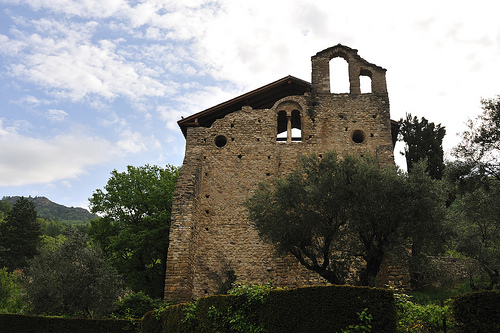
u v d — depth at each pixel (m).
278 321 12.19
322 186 20.28
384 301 11.13
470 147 22.97
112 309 23.50
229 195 28.14
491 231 24.80
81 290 22.80
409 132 31.95
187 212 26.17
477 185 22.75
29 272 23.59
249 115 30.41
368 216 19.38
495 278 22.23
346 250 20.41
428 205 19.12
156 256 36.97
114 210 37.78
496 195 22.72
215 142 30.47
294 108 30.58
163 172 39.47
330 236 20.12
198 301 15.21
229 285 25.11
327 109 30.06
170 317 16.86
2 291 37.56
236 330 13.13
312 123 29.77
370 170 20.31
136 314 23.84
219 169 28.95
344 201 19.92
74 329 20.20
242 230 27.03
